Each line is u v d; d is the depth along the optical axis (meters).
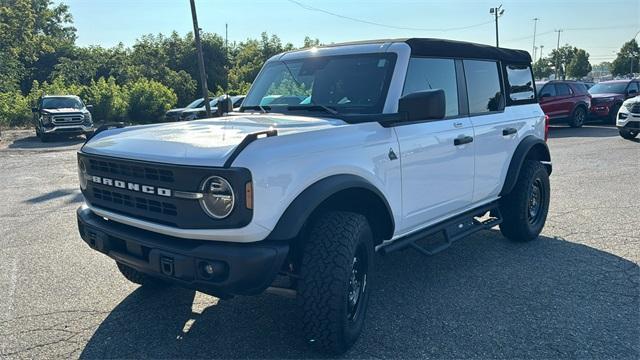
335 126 3.52
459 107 4.73
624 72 87.00
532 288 4.47
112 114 29.28
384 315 3.98
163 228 3.11
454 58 4.70
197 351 3.48
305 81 4.48
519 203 5.54
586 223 6.57
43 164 13.34
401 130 3.95
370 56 4.23
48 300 4.34
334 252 3.21
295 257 3.40
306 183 3.13
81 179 3.85
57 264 5.24
